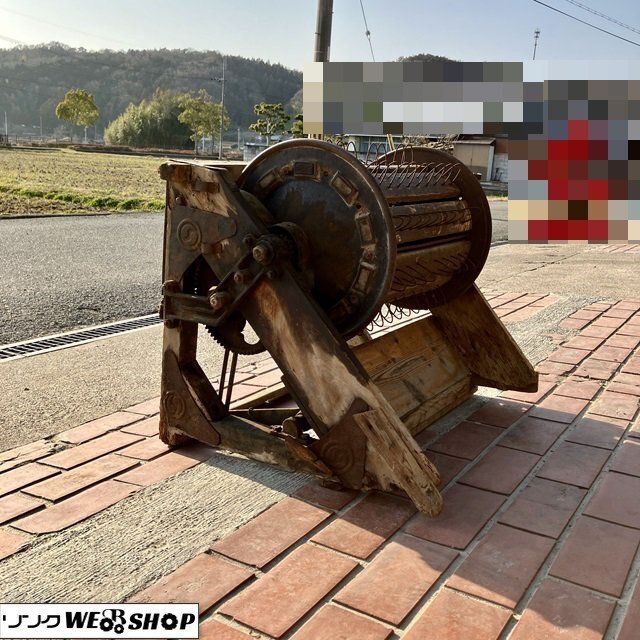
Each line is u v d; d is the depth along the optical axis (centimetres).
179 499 325
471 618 241
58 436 400
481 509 317
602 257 1202
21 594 253
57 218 1692
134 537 292
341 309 334
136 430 411
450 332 456
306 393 330
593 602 251
